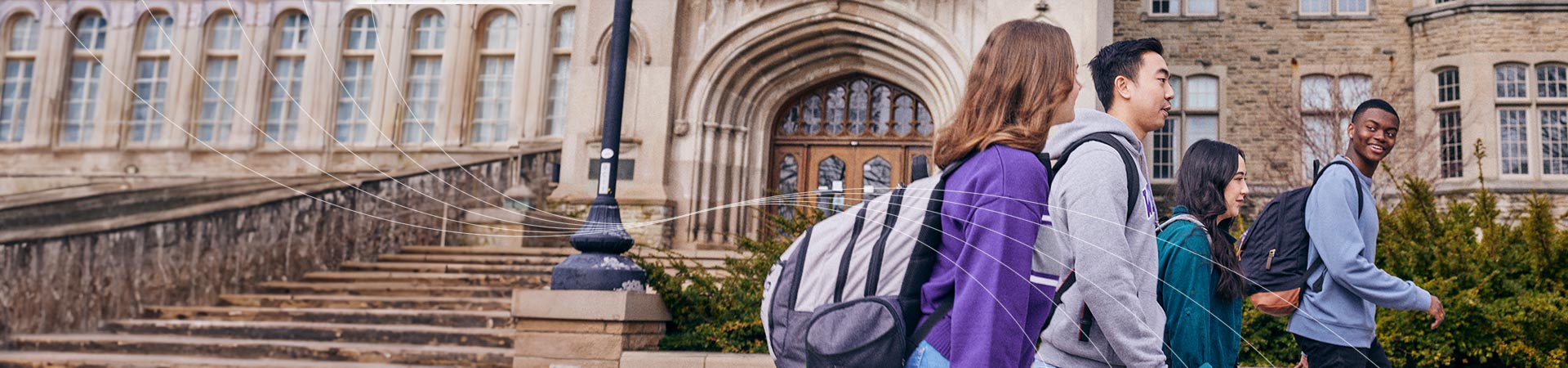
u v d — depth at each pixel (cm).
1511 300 441
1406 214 491
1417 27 1389
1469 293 433
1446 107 1355
